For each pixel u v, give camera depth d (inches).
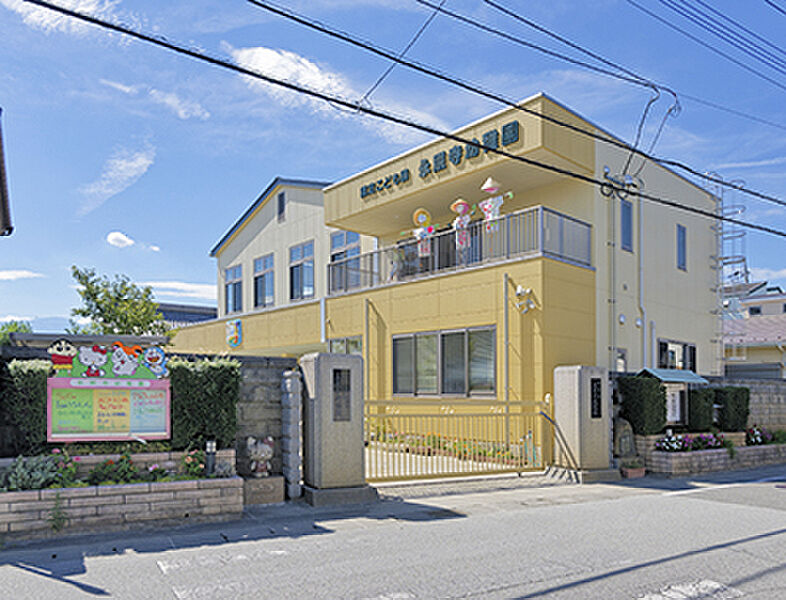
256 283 1053.2
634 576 227.0
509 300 571.8
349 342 753.0
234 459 337.7
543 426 503.5
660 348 706.8
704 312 800.9
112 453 314.5
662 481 482.9
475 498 392.8
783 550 265.1
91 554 254.4
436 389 632.4
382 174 725.9
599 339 610.2
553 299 556.4
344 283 784.9
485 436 529.7
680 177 771.4
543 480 472.4
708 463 532.1
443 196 690.2
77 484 293.6
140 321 800.9
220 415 335.6
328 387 370.3
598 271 618.5
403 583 217.6
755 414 655.8
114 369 316.5
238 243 1109.1
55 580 220.4
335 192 791.7
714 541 280.4
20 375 296.2
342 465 370.6
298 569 234.1
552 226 576.7
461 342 612.1
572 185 638.5
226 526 306.2
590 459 476.4
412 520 323.6
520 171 615.2
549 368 543.8
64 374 306.3
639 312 671.8
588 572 231.6
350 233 877.8
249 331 951.0
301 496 371.9
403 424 464.8
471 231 687.1
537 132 562.3
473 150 616.1
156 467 316.8
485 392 586.9
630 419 526.0
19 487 281.6
